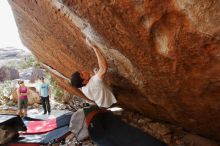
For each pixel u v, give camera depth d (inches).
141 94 185.2
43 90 426.9
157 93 157.3
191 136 217.8
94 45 145.8
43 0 149.8
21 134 287.0
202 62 97.9
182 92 133.6
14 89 536.4
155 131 242.1
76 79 155.8
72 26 148.9
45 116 383.9
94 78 152.4
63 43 206.4
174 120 209.3
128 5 89.7
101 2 95.8
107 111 176.6
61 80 415.2
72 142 252.1
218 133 179.2
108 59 152.9
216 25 78.5
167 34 93.3
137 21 94.7
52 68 394.0
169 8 83.0
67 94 494.9
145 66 125.8
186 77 114.7
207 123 167.2
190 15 80.8
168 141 226.4
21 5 219.9
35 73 632.4
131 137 165.8
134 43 110.9
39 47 327.9
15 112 445.1
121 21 100.1
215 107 133.1
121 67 152.8
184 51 95.9
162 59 109.3
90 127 170.2
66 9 130.6
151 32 96.6
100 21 109.8
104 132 168.4
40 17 195.2
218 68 97.2
